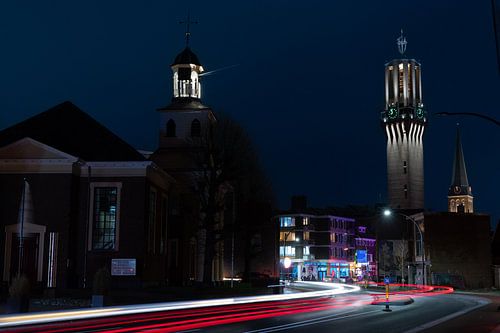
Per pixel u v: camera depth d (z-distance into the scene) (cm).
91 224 4244
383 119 14738
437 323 2344
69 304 3070
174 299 3691
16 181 4159
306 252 11412
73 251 4166
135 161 4278
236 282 5631
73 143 4531
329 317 2538
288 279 10219
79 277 4162
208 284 4556
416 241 9125
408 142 14412
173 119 6066
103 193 4319
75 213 4222
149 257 4412
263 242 7912
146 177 4328
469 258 8250
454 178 17238
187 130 6031
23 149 4178
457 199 17050
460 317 2706
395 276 10119
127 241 4222
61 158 4175
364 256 11712
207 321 2209
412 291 6800
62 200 4131
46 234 4088
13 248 4094
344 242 12106
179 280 5294
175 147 5950
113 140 4622
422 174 14512
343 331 1920
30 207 4116
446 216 8394
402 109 14450
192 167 5759
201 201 4756
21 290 2472
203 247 5741
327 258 11406
